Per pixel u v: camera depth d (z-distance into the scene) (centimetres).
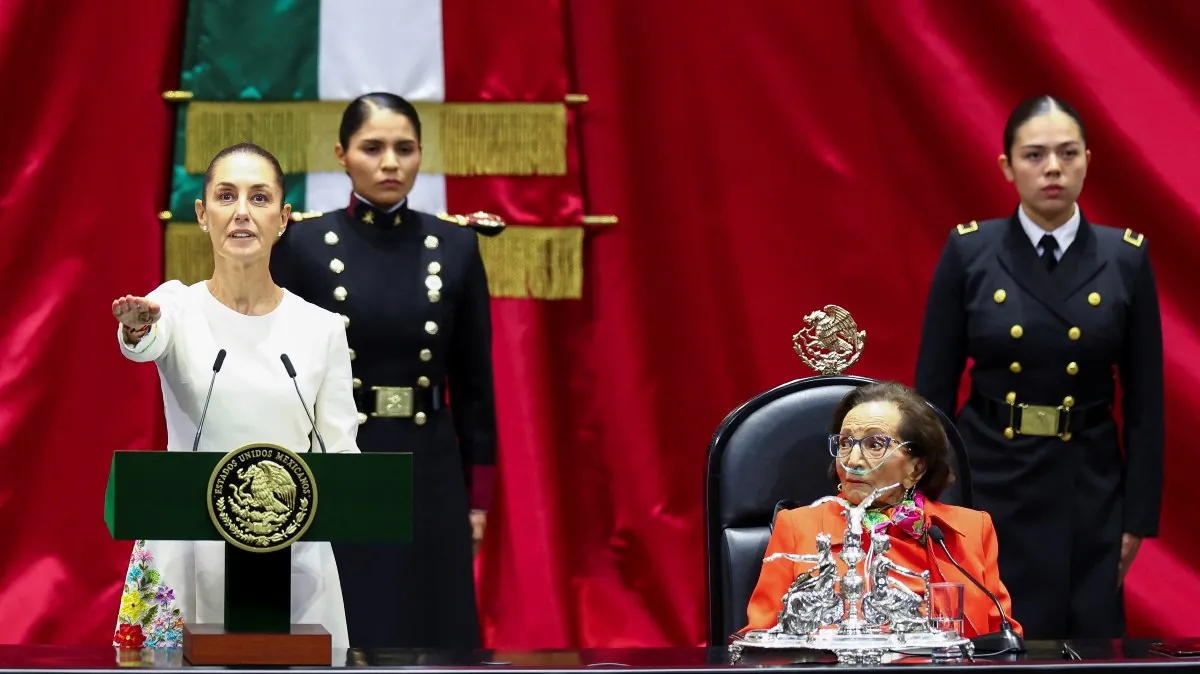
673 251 2130
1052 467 1681
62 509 2016
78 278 2019
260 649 955
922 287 2133
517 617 2052
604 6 2111
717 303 2134
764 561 1112
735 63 2128
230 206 1222
